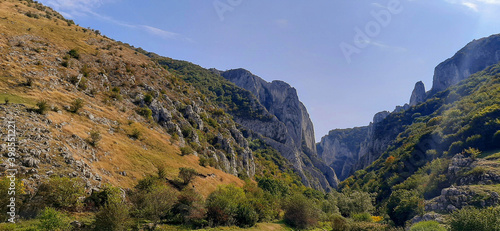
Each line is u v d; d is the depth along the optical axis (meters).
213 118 105.50
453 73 188.00
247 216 29.20
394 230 35.41
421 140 92.38
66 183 21.39
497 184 39.50
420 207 42.38
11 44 50.19
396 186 74.38
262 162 132.75
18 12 75.00
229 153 83.12
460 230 22.64
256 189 47.34
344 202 63.78
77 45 71.50
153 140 50.00
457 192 37.97
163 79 91.12
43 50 55.19
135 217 23.44
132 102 61.41
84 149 31.36
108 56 76.62
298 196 39.34
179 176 38.72
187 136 68.25
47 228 16.72
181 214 25.80
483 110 74.00
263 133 183.25
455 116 95.19
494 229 20.86
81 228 18.56
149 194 24.88
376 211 72.38
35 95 37.47
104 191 24.62
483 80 133.62
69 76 50.88
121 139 42.22
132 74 74.44
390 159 110.31
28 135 25.42
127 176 32.50
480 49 181.62
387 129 182.88
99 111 47.00
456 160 57.12
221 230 24.91
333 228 37.25
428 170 72.19
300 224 35.72
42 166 22.81
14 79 38.69
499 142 60.31
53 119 32.81
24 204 18.42
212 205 28.41
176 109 78.06
